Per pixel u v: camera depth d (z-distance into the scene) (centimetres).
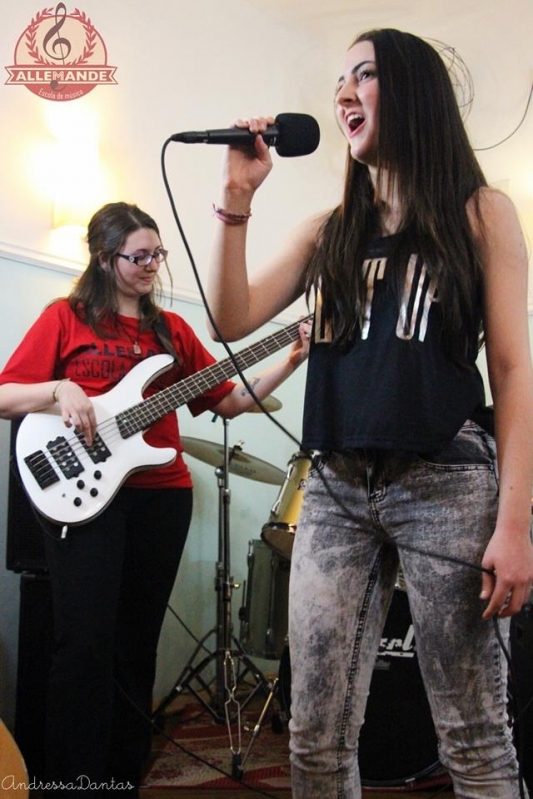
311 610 107
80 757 162
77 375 188
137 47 308
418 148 107
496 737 99
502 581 92
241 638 263
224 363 197
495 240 105
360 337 106
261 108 339
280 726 254
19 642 205
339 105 114
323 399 109
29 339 186
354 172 116
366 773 202
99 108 294
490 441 105
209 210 321
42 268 272
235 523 315
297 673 107
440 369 101
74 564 171
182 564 297
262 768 224
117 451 181
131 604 188
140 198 301
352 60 113
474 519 99
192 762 227
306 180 348
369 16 349
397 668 204
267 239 335
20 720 202
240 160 110
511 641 193
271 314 119
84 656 164
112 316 192
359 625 108
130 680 188
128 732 187
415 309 102
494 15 338
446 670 99
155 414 187
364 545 108
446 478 100
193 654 268
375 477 104
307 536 111
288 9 346
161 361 192
